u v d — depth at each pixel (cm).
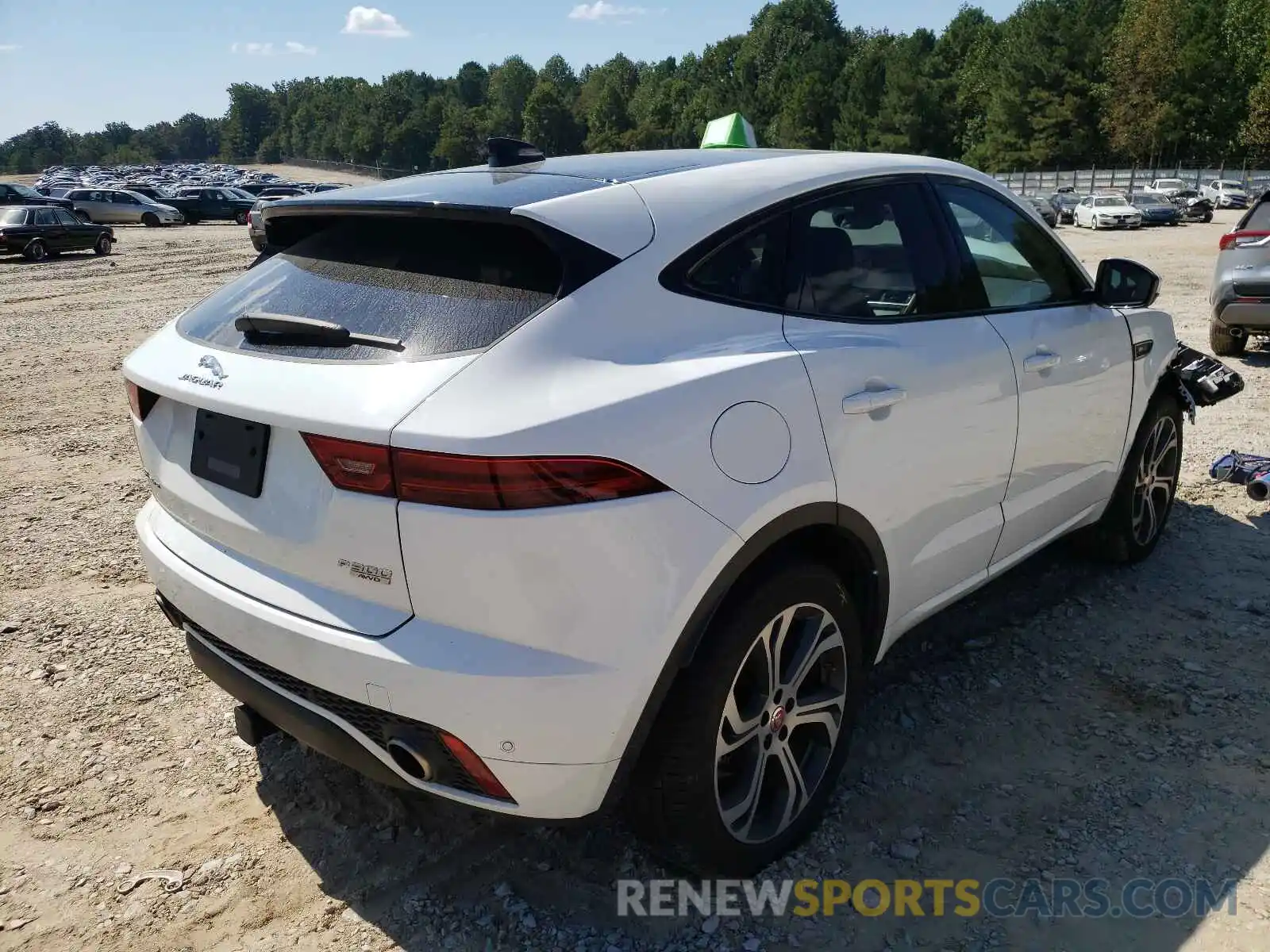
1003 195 354
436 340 223
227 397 236
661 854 252
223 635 246
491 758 214
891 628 296
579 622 210
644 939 243
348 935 248
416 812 293
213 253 2569
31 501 581
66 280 1970
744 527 229
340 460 214
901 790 296
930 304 304
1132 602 410
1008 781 298
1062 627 392
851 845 274
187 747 329
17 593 448
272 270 276
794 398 246
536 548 204
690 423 223
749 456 233
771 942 241
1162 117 6888
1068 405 352
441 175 293
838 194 288
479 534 204
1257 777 295
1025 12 8338
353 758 234
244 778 312
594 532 208
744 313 252
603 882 262
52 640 401
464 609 209
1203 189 4847
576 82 17238
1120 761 306
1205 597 412
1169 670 357
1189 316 1125
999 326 322
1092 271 1791
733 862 253
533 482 203
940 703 342
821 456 249
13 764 320
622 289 232
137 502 577
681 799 235
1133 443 410
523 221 230
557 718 211
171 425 268
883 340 279
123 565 480
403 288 242
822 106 9500
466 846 278
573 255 228
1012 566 355
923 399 282
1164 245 2508
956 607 412
